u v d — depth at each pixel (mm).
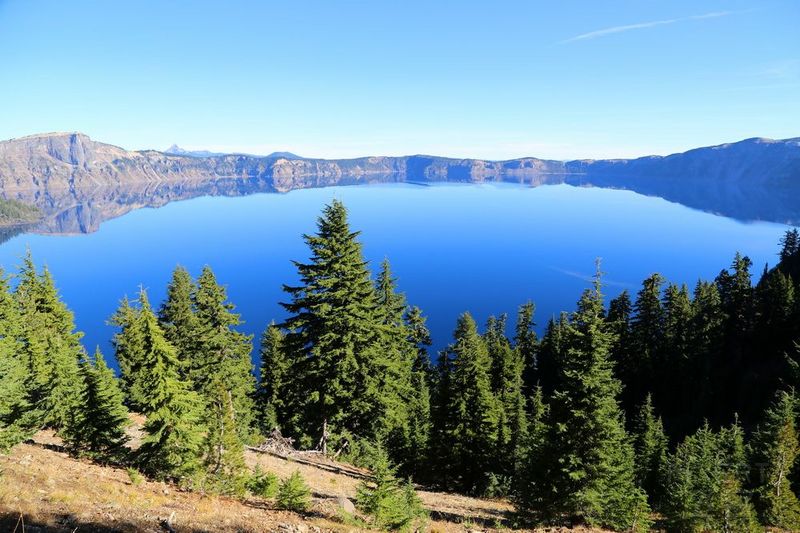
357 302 26719
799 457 26531
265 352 49812
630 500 20062
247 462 25203
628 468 21719
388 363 27188
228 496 17812
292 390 30844
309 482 23656
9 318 27781
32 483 14047
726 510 21094
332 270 26500
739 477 27359
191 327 39750
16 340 27922
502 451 30906
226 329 35062
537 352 78500
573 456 18516
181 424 19203
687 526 21625
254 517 14859
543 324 137750
